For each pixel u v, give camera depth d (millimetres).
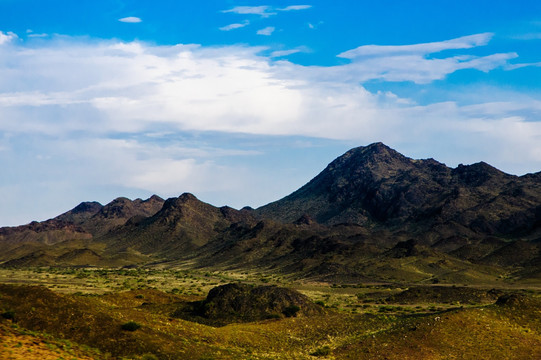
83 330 61750
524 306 97188
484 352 75062
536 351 76562
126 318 73312
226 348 71438
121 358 55375
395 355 73812
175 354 60688
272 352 75375
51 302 66625
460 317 88625
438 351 75188
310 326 100500
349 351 77562
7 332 53250
